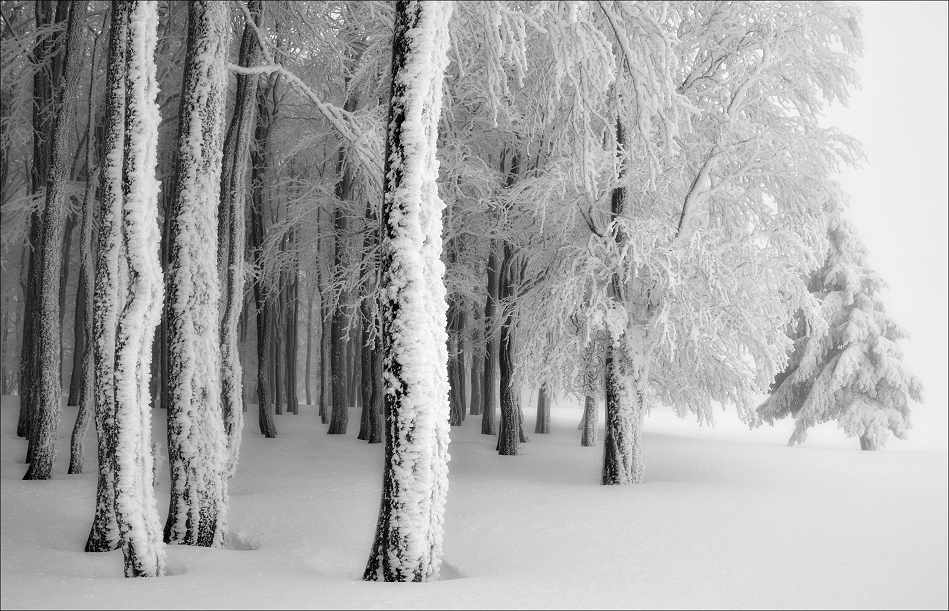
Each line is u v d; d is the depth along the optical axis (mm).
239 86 14508
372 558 7180
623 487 12938
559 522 9492
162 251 22922
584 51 10000
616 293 14469
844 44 14672
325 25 13961
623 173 14359
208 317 8867
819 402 25594
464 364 30969
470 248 21938
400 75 7543
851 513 10305
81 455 15047
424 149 7531
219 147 9188
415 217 7449
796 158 14141
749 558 7508
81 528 9531
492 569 7336
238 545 9109
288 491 12492
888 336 26109
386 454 7320
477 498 11617
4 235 21641
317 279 26000
